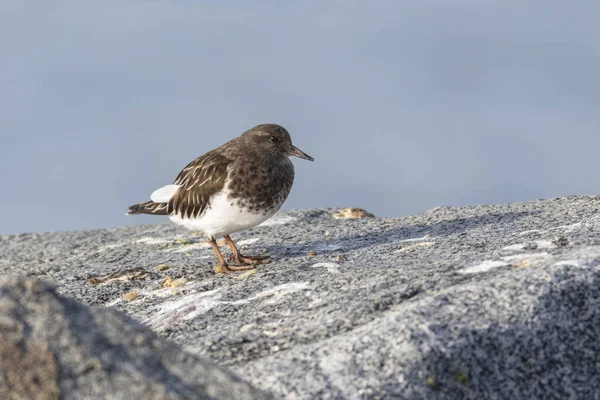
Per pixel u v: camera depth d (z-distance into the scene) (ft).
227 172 34.22
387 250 33.81
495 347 21.67
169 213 36.22
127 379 17.52
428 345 21.27
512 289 23.47
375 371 20.67
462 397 20.56
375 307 24.75
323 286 28.12
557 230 32.71
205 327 26.66
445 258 30.45
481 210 40.45
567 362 21.85
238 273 33.63
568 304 23.07
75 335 18.06
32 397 16.98
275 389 20.44
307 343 23.26
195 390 17.78
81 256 42.68
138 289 33.58
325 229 41.45
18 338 17.72
